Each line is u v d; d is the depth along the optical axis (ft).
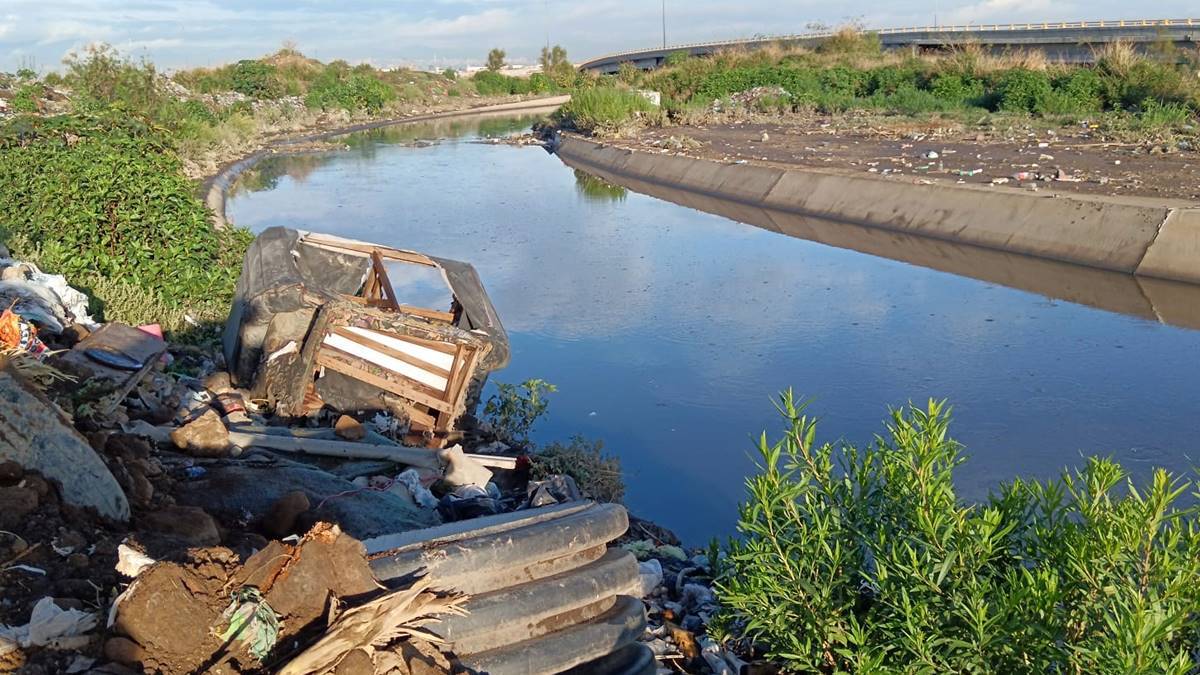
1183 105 98.43
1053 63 150.30
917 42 193.47
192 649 11.18
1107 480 13.66
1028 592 12.16
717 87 152.15
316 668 11.07
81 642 11.20
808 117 130.00
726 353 39.37
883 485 15.30
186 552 12.57
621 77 189.37
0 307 24.06
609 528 14.79
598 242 63.00
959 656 12.52
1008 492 14.52
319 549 12.13
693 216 73.31
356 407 26.63
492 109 205.67
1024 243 55.77
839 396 34.06
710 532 24.75
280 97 166.50
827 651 14.46
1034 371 35.88
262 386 26.61
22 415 14.32
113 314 32.12
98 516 14.44
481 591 13.41
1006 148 85.05
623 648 14.24
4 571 12.41
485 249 60.59
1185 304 44.27
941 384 34.88
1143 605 11.05
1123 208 52.37
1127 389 33.63
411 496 21.22
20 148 43.37
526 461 25.41
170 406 23.49
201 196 71.77
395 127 160.04
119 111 51.72
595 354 39.73
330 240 33.12
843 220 68.74
